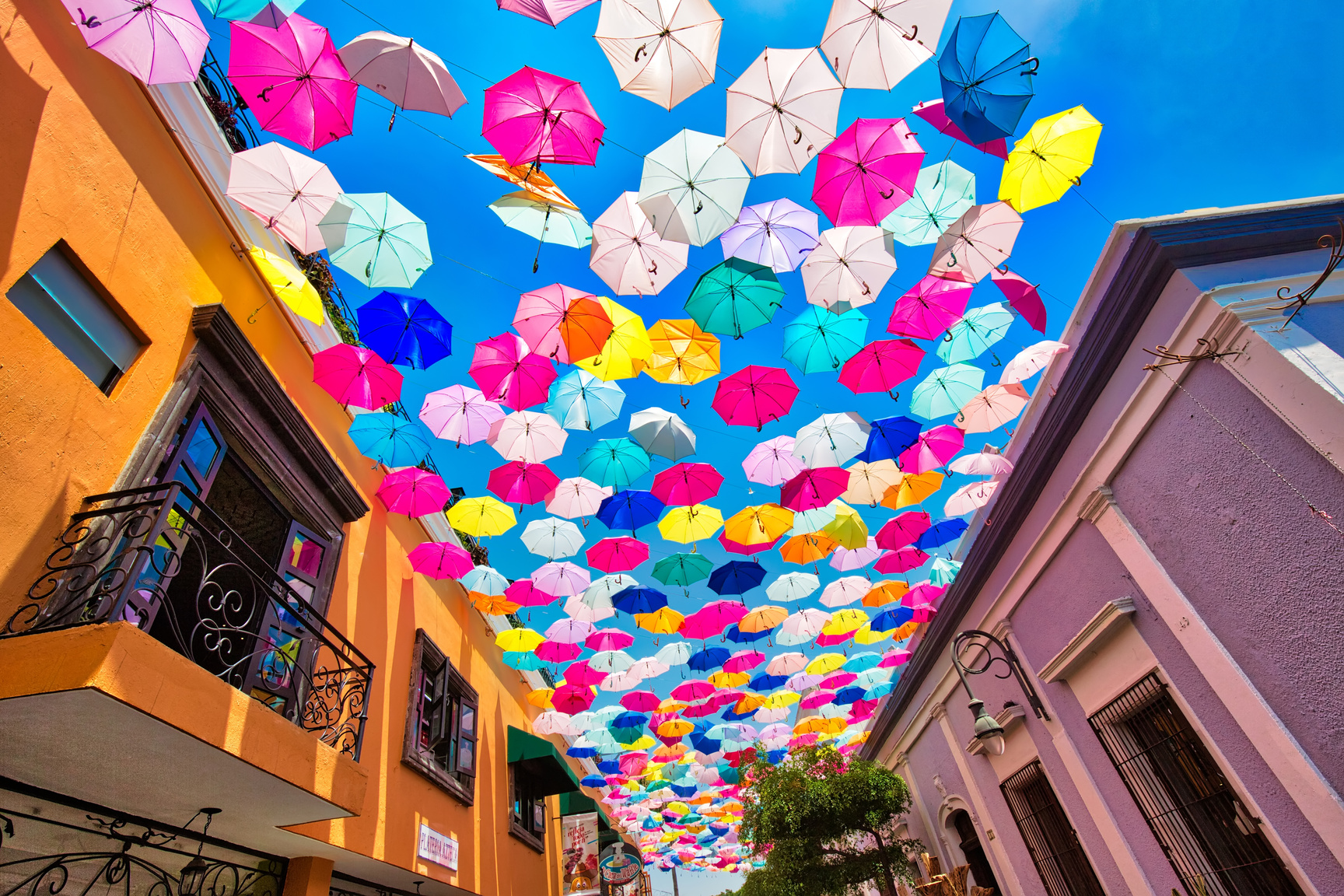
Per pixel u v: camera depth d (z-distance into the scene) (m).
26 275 3.31
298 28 3.43
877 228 4.70
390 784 6.28
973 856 10.25
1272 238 5.00
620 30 3.63
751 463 6.83
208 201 4.82
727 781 14.22
